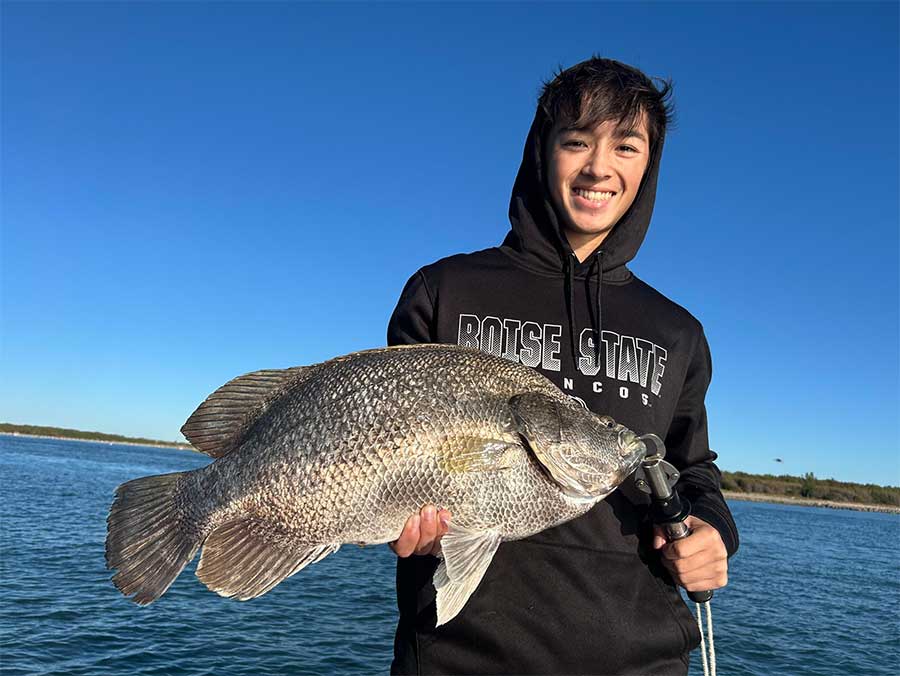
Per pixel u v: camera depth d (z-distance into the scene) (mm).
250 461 756
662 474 737
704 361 919
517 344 816
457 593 678
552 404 756
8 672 2471
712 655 818
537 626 724
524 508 728
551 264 858
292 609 3676
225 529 754
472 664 724
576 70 869
